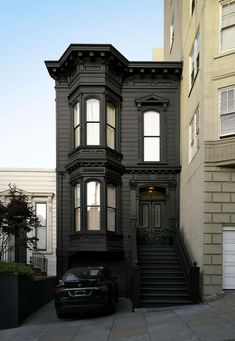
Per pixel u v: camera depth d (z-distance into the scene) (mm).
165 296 15617
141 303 15320
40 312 15414
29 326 13055
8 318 13016
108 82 20938
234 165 15602
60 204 21391
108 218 20625
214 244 15445
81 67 20734
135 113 21984
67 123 21906
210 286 15234
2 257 19531
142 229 20844
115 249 20344
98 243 19781
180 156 21688
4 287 13211
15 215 17719
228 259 15430
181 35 22422
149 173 21625
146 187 21625
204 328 10992
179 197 21547
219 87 16047
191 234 18031
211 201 15633
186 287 16234
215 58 16250
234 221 15516
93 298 13516
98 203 20141
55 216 21891
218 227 15508
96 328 12094
